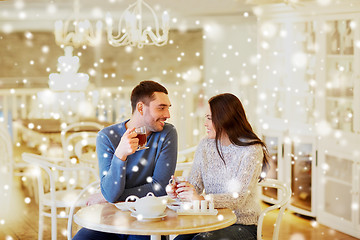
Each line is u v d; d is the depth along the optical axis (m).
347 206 4.67
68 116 6.79
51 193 3.82
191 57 8.56
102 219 2.55
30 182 5.91
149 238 2.97
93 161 4.77
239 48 7.60
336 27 4.73
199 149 3.14
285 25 5.35
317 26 4.89
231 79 6.81
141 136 2.89
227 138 3.06
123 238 3.02
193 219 2.56
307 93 5.18
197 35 8.39
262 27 5.58
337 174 4.77
